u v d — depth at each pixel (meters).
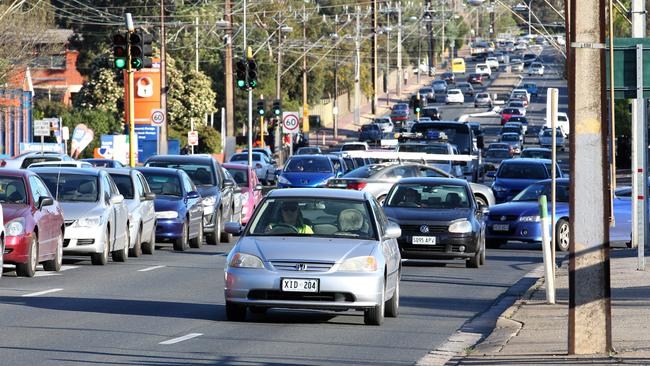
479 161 137.25
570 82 31.53
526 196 83.62
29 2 176.38
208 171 85.31
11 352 33.50
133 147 98.69
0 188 56.53
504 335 38.19
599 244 31.69
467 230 65.69
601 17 31.31
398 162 109.44
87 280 55.00
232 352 34.25
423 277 60.38
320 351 34.94
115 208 64.44
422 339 38.16
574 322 32.06
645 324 39.03
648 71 51.94
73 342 35.66
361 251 40.19
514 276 62.03
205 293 50.25
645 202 76.81
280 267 39.66
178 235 74.62
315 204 42.19
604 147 31.48
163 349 34.56
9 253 54.44
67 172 64.00
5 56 138.50
